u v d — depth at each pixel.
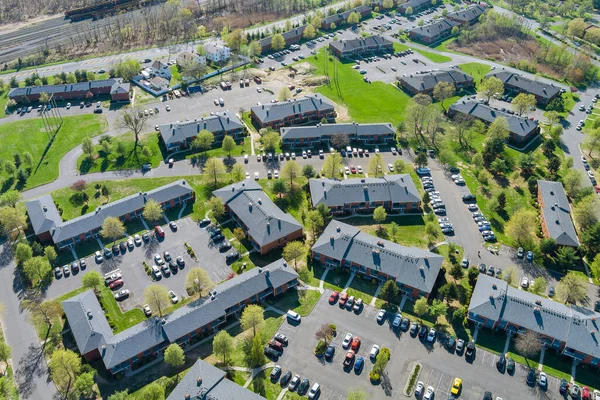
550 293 158.00
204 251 172.62
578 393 127.88
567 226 178.62
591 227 175.50
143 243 175.88
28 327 146.00
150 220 185.50
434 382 130.50
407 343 140.88
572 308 145.62
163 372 132.88
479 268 166.00
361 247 163.00
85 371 129.75
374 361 135.62
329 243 165.75
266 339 141.38
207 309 143.12
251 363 134.75
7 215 173.75
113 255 170.62
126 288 158.00
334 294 154.62
